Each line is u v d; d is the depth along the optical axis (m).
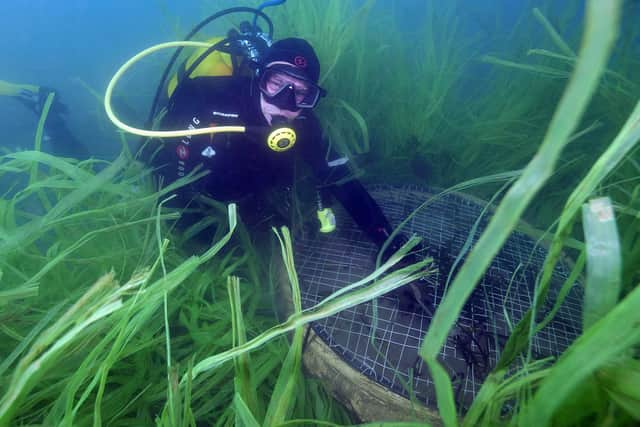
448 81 3.00
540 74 2.93
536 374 0.79
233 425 1.41
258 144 1.98
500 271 1.94
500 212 0.40
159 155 2.20
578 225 2.30
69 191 1.92
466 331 1.63
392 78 3.04
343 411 1.60
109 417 1.39
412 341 1.64
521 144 2.82
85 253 1.74
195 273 1.95
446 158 2.94
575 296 1.84
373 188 2.52
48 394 1.26
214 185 2.11
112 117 1.84
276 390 0.98
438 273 1.88
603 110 2.67
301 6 2.77
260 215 2.46
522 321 0.81
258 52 1.94
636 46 2.59
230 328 1.84
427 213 2.32
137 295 0.94
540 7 3.19
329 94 2.73
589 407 0.75
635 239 1.53
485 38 3.55
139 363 1.53
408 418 1.42
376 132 3.05
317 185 2.09
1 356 1.38
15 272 1.46
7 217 1.52
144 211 2.01
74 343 1.01
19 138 3.86
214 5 3.22
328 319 1.73
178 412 0.95
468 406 1.42
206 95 1.93
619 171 2.04
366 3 2.48
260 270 2.22
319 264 2.03
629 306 0.51
